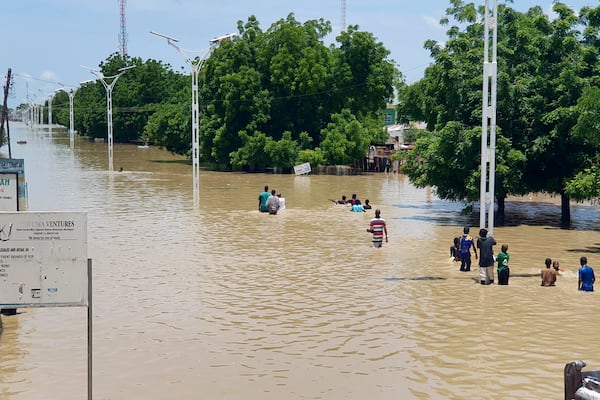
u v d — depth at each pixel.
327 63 61.53
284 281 19.19
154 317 15.59
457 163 28.31
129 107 109.38
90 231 27.59
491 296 17.62
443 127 29.77
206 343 13.79
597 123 22.92
